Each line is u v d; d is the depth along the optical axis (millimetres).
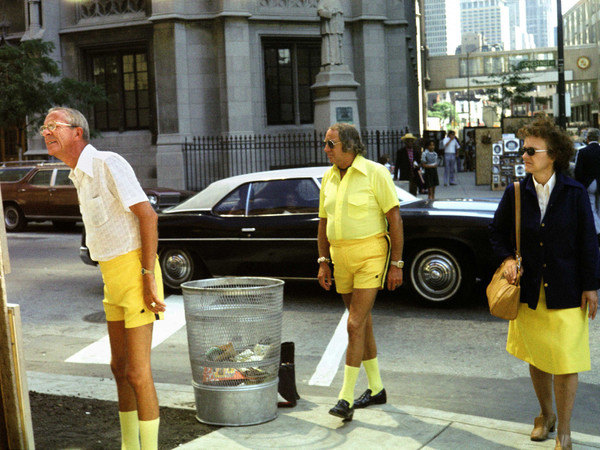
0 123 24469
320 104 22969
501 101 47125
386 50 28859
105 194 3623
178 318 8383
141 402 3715
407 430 4367
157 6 26406
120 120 28812
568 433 3961
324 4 22625
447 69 81375
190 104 26859
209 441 4262
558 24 23891
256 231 8797
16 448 3160
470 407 5168
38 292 10359
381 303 8648
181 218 9250
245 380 4512
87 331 8031
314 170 8992
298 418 4645
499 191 22531
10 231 19141
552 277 3928
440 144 39844
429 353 6652
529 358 4074
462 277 8062
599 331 7207
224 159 26812
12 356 3113
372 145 25766
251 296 4539
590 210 3947
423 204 8648
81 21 28703
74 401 5082
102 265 3686
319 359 6613
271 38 27609
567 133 4008
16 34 30438
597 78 77312
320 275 5102
